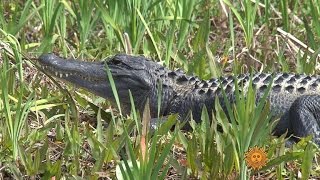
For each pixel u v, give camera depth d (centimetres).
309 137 1033
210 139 988
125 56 1187
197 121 1174
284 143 1012
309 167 946
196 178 966
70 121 1137
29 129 1078
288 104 1135
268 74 1166
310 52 1369
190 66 1287
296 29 1526
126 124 1078
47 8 1347
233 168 966
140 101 1185
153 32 1412
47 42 1348
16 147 994
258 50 1402
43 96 1185
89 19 1366
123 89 1177
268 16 1488
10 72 1185
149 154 920
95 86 1178
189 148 962
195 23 1480
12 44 1228
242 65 1331
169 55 1309
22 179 942
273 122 1012
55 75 1180
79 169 976
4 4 1578
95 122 1154
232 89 1152
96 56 1368
